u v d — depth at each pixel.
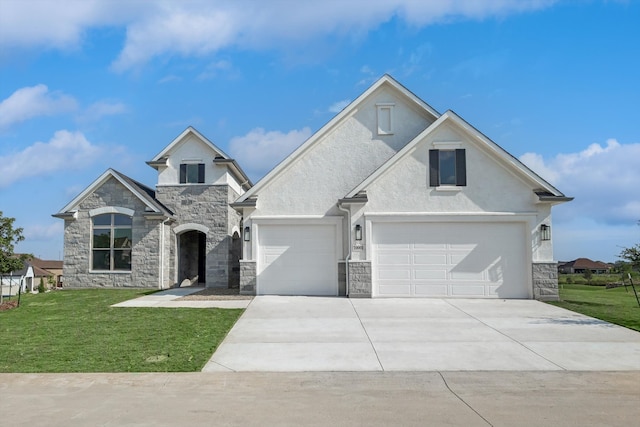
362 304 14.95
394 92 18.25
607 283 28.55
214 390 7.00
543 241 15.99
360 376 7.80
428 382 7.46
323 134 17.95
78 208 22.27
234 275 24.92
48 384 7.30
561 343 9.99
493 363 8.58
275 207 17.62
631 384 7.39
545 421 5.73
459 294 16.12
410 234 16.31
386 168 16.33
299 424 5.61
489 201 16.19
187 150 23.94
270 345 9.80
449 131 16.44
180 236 24.45
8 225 16.89
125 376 7.72
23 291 27.25
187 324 11.79
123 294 19.08
